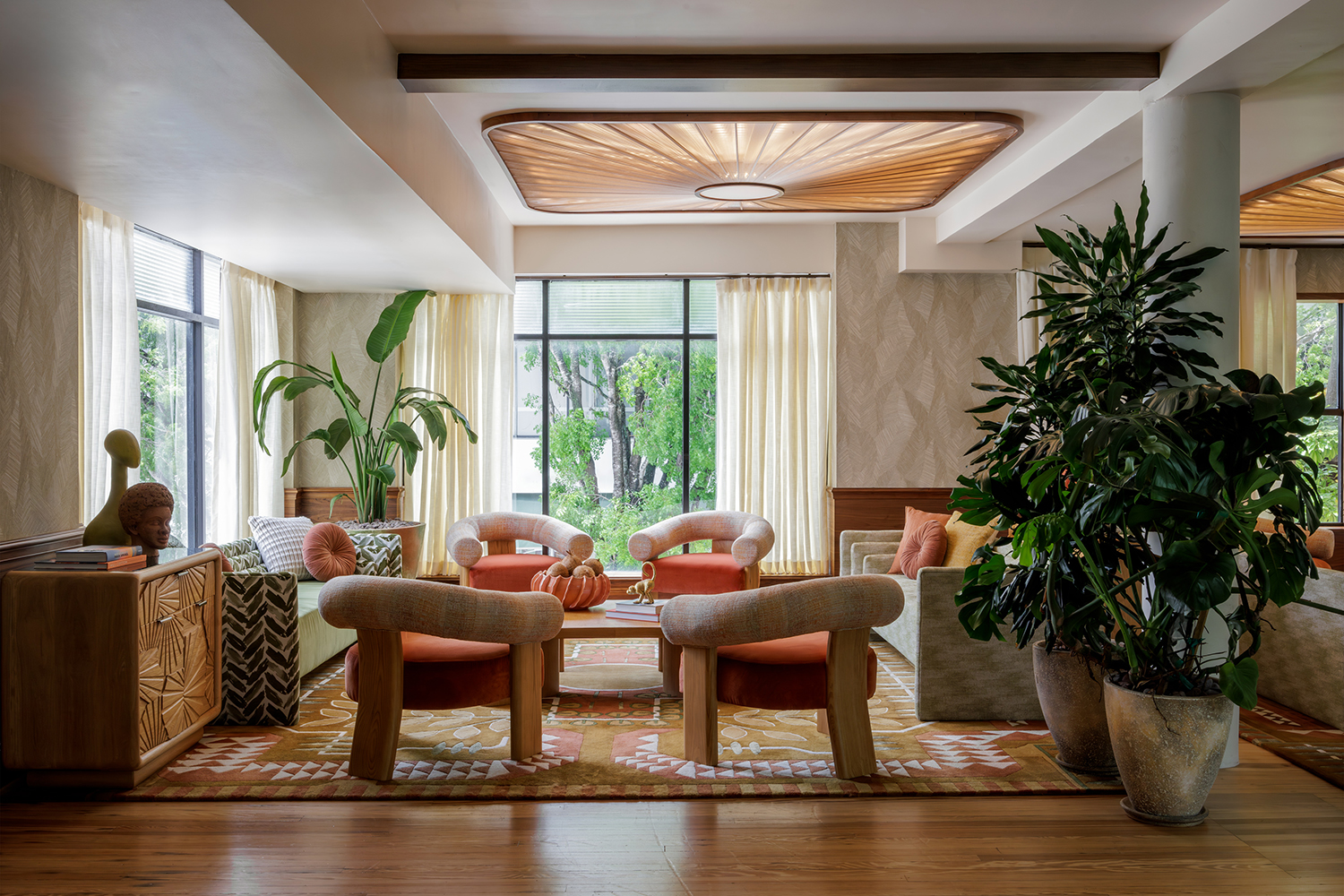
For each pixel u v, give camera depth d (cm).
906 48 396
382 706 355
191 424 617
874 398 754
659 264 759
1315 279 764
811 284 770
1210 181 385
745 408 768
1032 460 337
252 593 425
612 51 399
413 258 602
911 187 591
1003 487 347
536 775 361
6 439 363
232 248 569
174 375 596
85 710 338
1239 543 291
